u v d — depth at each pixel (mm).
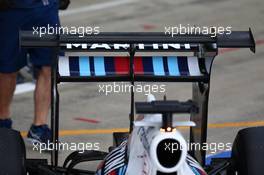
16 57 17516
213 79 24281
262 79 24406
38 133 17797
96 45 12414
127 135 14039
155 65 12367
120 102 22031
